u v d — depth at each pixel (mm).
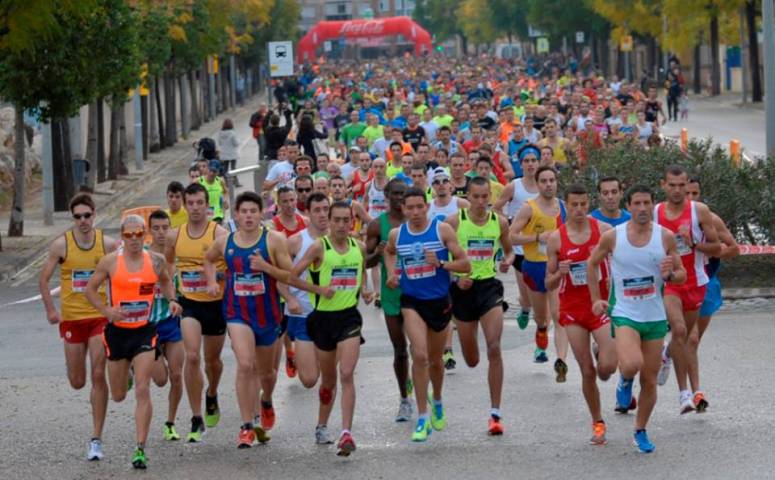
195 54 100750
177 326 19828
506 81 112688
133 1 72562
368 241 20391
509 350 26125
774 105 46594
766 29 46469
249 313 19141
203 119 135875
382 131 56281
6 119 69625
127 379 19047
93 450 18859
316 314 18875
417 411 21062
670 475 16812
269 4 138875
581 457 17875
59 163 59562
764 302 30547
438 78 126562
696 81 137375
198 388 19797
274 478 17453
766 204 32688
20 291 38156
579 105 65188
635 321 17922
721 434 18797
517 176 42438
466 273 19203
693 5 112375
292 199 24109
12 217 50469
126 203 63406
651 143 41656
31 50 42031
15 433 20750
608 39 168250
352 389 18516
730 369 23344
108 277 18656
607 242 18016
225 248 19047
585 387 18703
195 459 18656
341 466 17938
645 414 18031
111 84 51906
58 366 26250
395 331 20312
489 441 19000
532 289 24328
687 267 20062
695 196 21750
